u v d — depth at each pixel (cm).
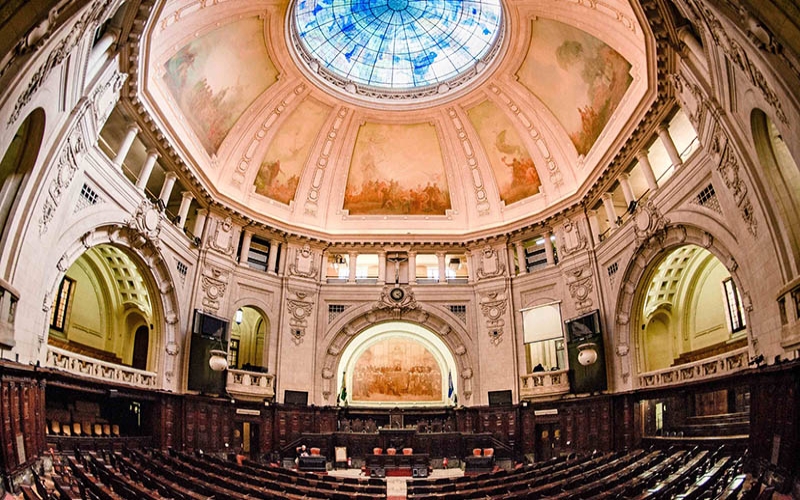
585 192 2473
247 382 2489
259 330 3162
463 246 2981
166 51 2011
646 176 2073
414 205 3130
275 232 2812
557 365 2789
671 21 1498
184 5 1902
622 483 1232
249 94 2666
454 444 2505
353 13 2780
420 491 1327
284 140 2911
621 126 2216
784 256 1284
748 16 928
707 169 1672
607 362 2267
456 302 2881
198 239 2441
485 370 2731
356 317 2845
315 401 2681
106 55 1518
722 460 1399
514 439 2538
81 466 1329
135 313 2453
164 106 2131
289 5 2389
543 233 2778
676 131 2094
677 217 1850
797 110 945
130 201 1917
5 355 1259
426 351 3111
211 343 2342
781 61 928
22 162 1288
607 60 2198
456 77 2950
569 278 2553
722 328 2184
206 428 2258
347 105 2927
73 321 2202
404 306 2861
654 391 1998
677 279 2294
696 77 1498
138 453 1556
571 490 1187
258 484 1321
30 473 1184
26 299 1366
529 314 2695
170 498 1004
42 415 1393
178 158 2191
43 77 1064
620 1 1831
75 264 2216
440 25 2867
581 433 2311
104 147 2175
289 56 2611
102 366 1811
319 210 3059
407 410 2789
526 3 2327
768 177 1305
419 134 3067
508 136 2927
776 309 1340
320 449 2478
